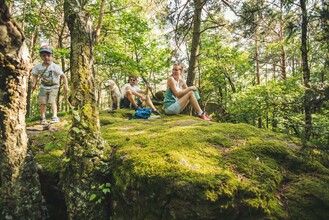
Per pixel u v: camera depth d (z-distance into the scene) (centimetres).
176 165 216
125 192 221
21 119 241
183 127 346
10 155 233
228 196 190
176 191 193
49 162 298
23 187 238
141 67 1264
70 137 257
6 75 223
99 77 1959
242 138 290
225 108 1220
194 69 852
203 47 1505
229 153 250
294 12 500
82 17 274
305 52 469
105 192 236
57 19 1162
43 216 251
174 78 546
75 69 267
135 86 770
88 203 237
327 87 224
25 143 245
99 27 780
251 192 196
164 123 432
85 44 271
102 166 252
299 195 209
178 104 529
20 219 233
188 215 186
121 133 356
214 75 1473
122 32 1162
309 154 252
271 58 1414
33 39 1152
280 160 247
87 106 263
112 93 807
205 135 297
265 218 190
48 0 1080
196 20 836
